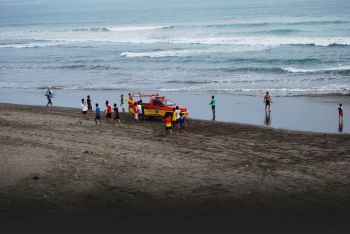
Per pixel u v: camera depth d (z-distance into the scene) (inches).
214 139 959.6
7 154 793.6
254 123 1186.6
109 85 1929.1
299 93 1576.0
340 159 792.9
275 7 6678.2
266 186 668.1
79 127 1075.9
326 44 2623.0
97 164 754.2
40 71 2411.4
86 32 4697.3
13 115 1232.2
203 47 2886.3
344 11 5177.2
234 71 2091.5
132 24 5664.4
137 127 1093.8
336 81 1747.0
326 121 1180.5
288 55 2409.0
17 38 4498.0
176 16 6417.3
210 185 672.4
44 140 912.3
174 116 1067.9
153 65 2385.6
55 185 660.1
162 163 771.4
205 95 1617.9
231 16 5669.3
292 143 918.4
